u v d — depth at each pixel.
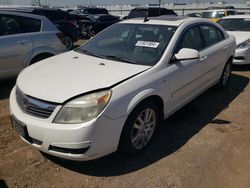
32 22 5.63
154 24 4.00
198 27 4.31
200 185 2.75
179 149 3.35
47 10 10.75
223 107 4.66
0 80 5.21
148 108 3.14
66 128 2.54
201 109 4.57
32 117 2.73
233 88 5.67
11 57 5.16
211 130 3.84
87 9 19.84
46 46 5.68
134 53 3.60
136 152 3.17
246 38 7.17
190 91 4.02
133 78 2.97
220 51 4.77
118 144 2.86
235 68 7.39
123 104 2.76
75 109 2.59
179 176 2.87
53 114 2.61
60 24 10.88
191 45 4.02
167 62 3.42
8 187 2.66
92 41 4.28
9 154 3.16
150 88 3.06
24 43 5.32
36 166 2.97
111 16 16.12
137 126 3.08
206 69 4.36
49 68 3.34
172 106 3.62
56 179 2.79
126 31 4.08
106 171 2.92
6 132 3.67
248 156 3.25
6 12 5.33
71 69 3.22
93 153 2.66
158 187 2.71
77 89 2.71
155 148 3.36
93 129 2.57
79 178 2.81
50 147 2.67
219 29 5.05
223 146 3.44
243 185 2.77
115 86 2.79
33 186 2.69
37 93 2.76
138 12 13.70
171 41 3.59
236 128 3.92
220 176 2.88
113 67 3.22
